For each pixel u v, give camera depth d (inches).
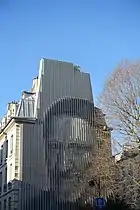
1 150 1824.6
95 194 1407.5
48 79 1675.7
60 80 1695.4
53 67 1708.9
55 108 1630.2
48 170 1514.5
